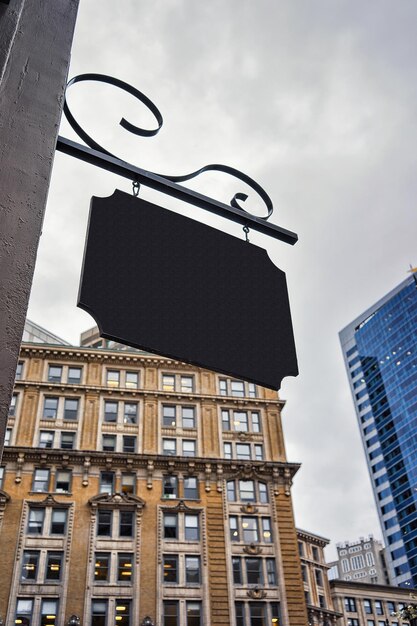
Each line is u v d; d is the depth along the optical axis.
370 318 168.75
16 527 41.81
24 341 56.84
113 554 42.44
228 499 47.19
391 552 140.12
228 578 43.12
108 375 52.62
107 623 39.59
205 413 51.59
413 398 145.25
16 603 38.88
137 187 4.07
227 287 4.15
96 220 3.77
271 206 4.57
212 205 4.30
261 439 51.19
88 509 43.88
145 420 50.06
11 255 2.39
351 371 170.38
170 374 53.78
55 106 2.92
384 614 73.06
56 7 3.26
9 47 2.67
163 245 3.99
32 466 45.12
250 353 3.96
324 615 58.66
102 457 46.47
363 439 159.00
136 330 3.52
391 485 144.88
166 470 47.16
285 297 4.45
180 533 44.50
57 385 49.88
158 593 41.47
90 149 3.82
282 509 47.38
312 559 61.84
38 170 2.67
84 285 3.48
